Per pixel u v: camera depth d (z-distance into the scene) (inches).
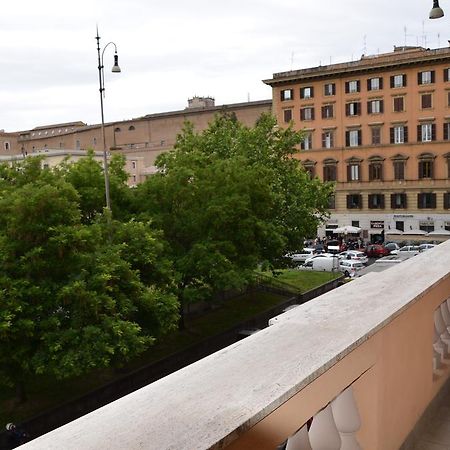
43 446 54.2
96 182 994.7
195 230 1038.4
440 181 2252.7
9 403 797.2
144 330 832.9
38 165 877.2
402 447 127.5
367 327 97.1
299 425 78.1
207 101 3432.6
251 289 1505.9
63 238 699.4
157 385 69.9
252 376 72.9
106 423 59.1
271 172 1290.6
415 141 2278.5
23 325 660.1
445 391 161.2
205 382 70.7
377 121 2341.3
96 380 884.0
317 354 82.2
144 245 844.0
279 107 2544.3
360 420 105.1
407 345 128.5
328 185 1493.6
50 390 841.5
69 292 683.4
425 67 2220.7
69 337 681.6
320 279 1758.1
